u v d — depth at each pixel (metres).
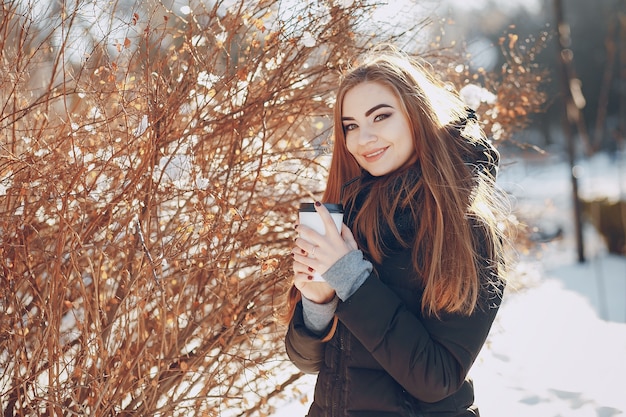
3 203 2.52
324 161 2.97
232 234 2.55
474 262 1.67
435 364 1.60
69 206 2.46
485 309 1.67
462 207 1.72
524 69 4.17
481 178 1.83
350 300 1.64
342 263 1.65
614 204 9.52
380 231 1.79
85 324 2.31
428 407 1.69
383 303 1.63
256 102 2.63
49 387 2.25
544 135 12.02
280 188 3.05
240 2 2.75
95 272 2.48
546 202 5.91
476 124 1.97
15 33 2.63
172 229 2.55
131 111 2.43
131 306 2.45
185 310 2.66
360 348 1.72
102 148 2.50
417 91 1.83
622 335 4.99
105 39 2.50
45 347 2.43
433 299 1.64
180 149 2.59
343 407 1.72
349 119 1.86
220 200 2.41
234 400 2.96
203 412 2.48
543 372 4.25
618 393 3.82
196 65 2.59
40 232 2.65
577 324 5.31
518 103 3.96
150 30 2.52
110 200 2.54
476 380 4.17
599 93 22.86
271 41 2.63
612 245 9.48
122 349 2.48
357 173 2.02
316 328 1.78
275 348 2.90
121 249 2.38
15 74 2.50
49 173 2.34
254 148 2.88
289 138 2.99
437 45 3.61
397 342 1.60
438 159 1.77
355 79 1.84
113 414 2.38
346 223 1.93
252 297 2.65
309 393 3.45
